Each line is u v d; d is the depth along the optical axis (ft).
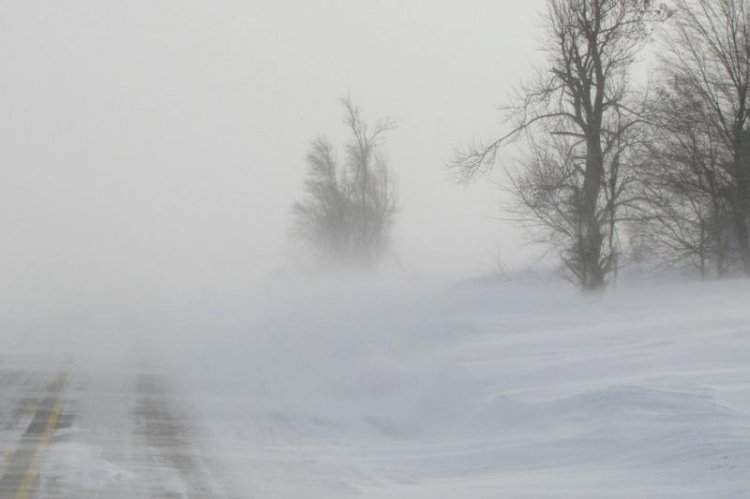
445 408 92.07
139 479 61.46
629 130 172.96
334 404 101.09
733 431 62.44
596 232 170.71
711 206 170.40
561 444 69.00
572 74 174.70
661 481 55.98
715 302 134.51
